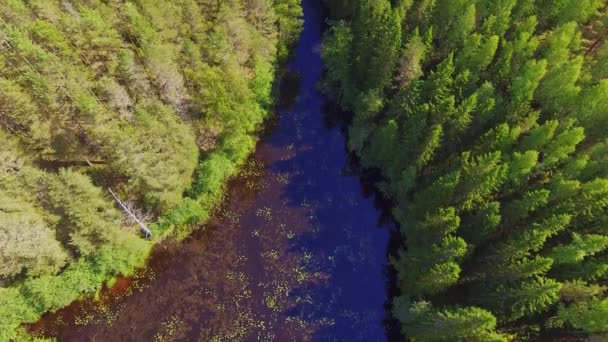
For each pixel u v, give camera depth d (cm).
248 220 6166
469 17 5941
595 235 4159
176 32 5972
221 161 6366
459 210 4866
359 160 6775
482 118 5372
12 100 4906
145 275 5691
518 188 4941
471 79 5684
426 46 5812
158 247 5878
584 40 6419
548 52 6031
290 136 7031
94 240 5275
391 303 5588
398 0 6631
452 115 5375
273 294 5588
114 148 5034
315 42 8275
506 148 5069
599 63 5950
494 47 5619
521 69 5794
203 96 5966
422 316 4600
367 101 6056
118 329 5328
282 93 7512
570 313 4072
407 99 5772
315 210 6309
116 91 5203
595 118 5262
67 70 5225
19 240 4688
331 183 6575
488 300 4444
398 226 6184
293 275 5744
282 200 6372
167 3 5906
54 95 5016
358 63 6425
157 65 5397
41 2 5562
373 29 6038
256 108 6881
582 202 4500
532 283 4119
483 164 4603
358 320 5462
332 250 5975
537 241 4184
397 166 5959
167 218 5956
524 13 6638
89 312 5416
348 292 5656
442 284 4525
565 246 4278
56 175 4781
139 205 5822
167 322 5372
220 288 5609
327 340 5325
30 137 5438
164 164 5441
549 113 5672
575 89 5388
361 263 5888
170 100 5825
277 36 7300
